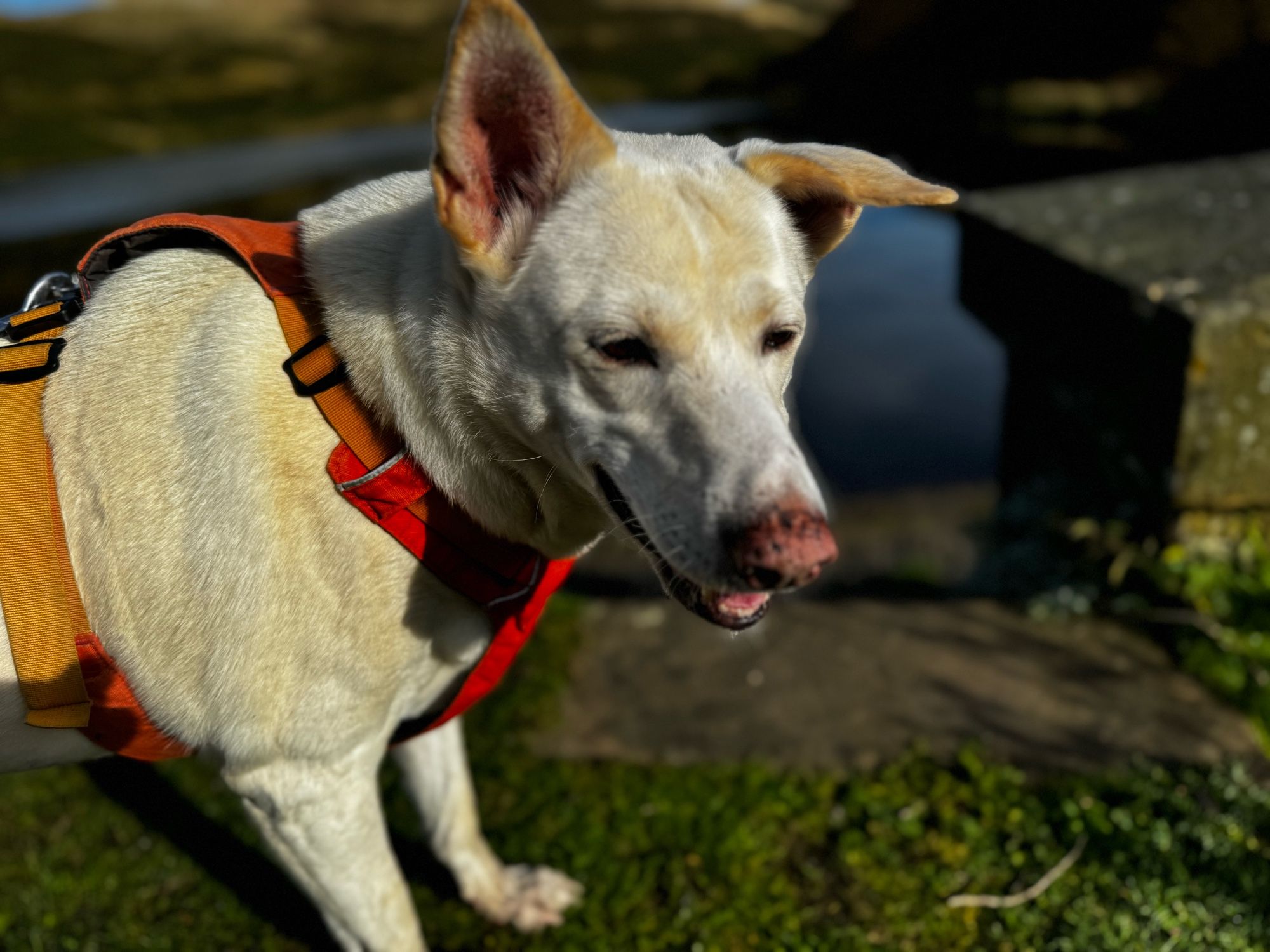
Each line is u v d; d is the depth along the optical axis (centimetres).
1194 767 79
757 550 46
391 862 60
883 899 72
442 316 52
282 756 55
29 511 51
